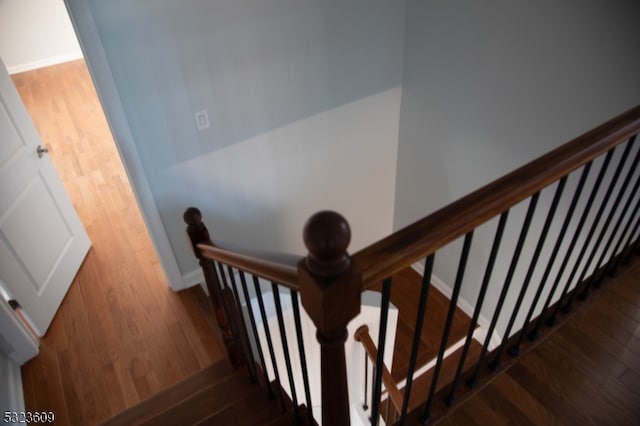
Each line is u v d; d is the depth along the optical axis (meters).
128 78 1.97
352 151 3.13
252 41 2.23
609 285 1.70
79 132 4.86
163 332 2.40
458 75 2.63
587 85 1.97
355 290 0.70
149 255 3.01
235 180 2.62
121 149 2.10
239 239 2.89
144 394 2.08
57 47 6.63
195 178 2.45
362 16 2.58
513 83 2.32
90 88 5.94
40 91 5.89
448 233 0.78
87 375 2.18
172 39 1.99
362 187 3.40
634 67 1.77
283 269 0.84
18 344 2.17
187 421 1.72
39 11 6.26
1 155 2.18
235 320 1.79
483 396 1.36
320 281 0.67
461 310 3.48
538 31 2.09
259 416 1.65
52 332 2.42
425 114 3.01
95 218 3.45
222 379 1.90
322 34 2.47
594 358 1.45
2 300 2.06
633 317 1.58
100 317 2.51
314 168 2.98
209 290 1.65
